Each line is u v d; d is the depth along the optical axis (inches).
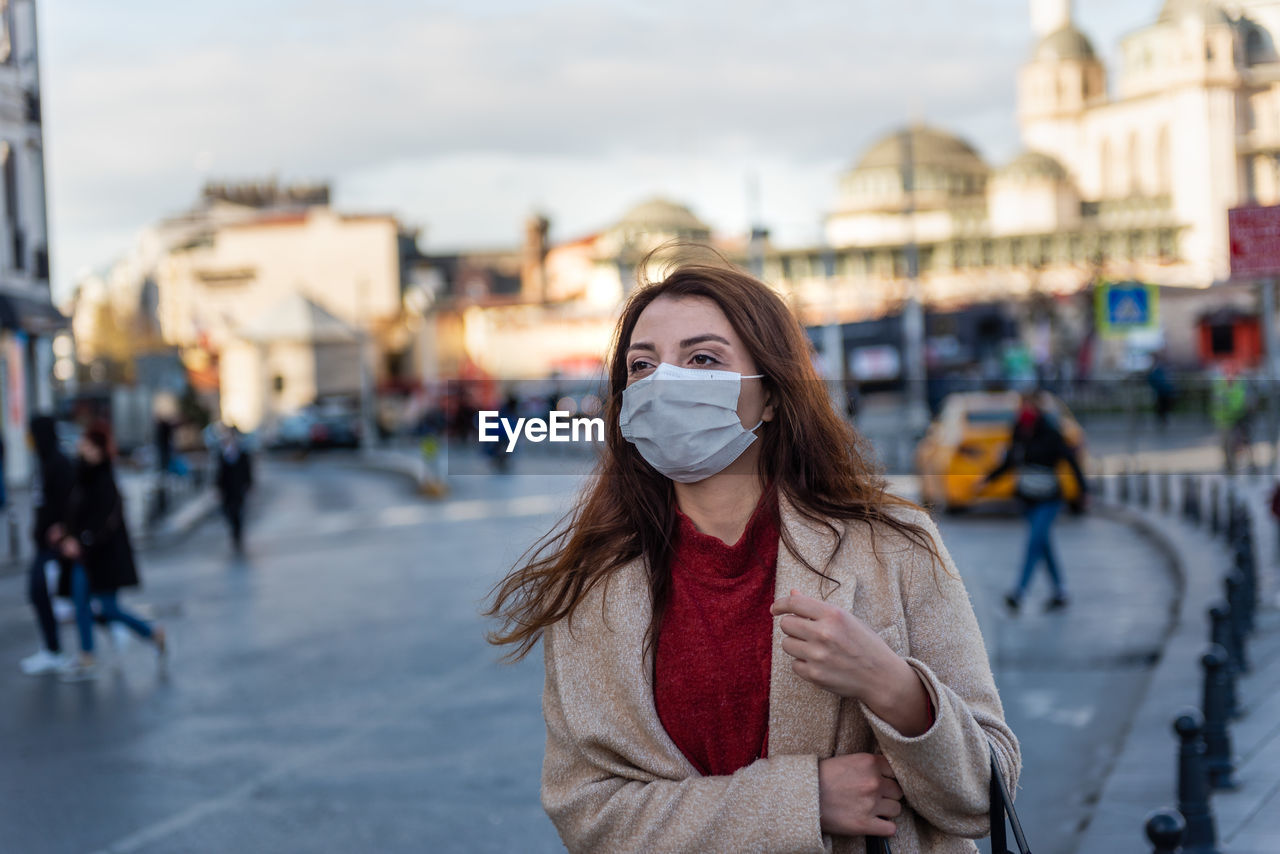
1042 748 306.7
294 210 4234.7
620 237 3644.2
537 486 1224.2
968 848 84.4
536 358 3506.4
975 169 4370.1
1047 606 506.0
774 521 86.0
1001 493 862.5
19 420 1268.5
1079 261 3563.0
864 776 79.4
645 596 86.0
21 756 321.7
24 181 1171.3
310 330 3117.6
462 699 366.0
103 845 250.4
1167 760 274.5
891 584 83.5
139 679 417.4
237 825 259.4
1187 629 426.6
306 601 582.9
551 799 86.4
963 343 2288.4
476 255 4522.6
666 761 83.4
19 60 1167.0
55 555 432.8
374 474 1669.5
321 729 338.0
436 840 245.9
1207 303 2539.4
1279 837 224.1
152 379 1407.5
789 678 81.6
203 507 1189.1
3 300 1117.1
